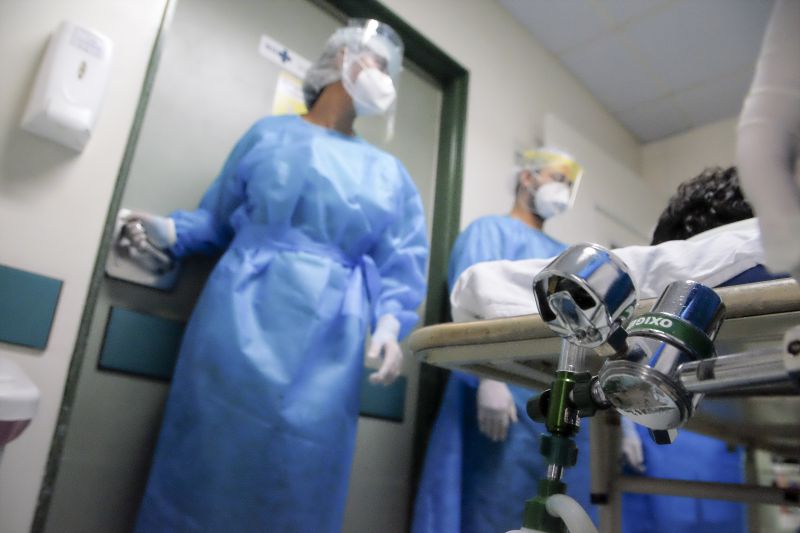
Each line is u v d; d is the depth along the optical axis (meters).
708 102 2.95
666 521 1.78
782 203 0.27
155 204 1.33
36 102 1.06
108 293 1.22
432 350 0.81
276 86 1.63
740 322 0.57
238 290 1.17
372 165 1.44
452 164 2.01
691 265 0.74
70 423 1.12
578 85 2.89
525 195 2.02
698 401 0.36
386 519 1.57
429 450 1.52
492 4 2.42
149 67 1.24
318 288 1.22
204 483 1.04
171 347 1.28
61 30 1.10
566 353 0.45
